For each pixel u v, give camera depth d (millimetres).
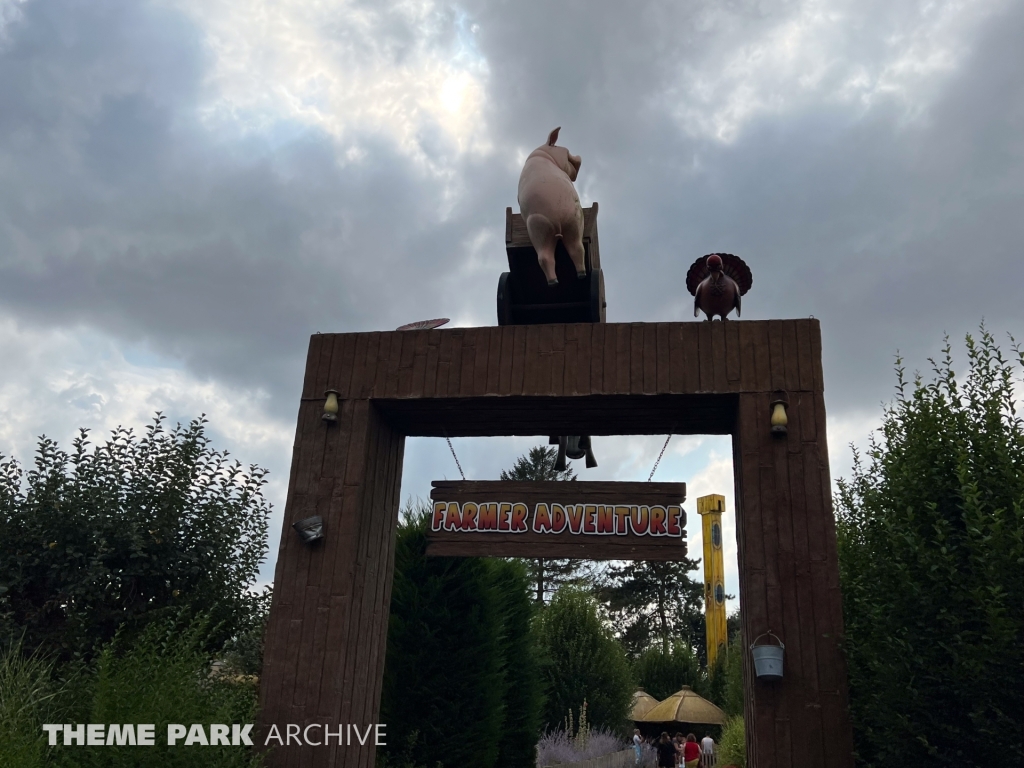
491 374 6527
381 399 6633
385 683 9516
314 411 6664
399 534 10359
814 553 5664
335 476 6445
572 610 19797
